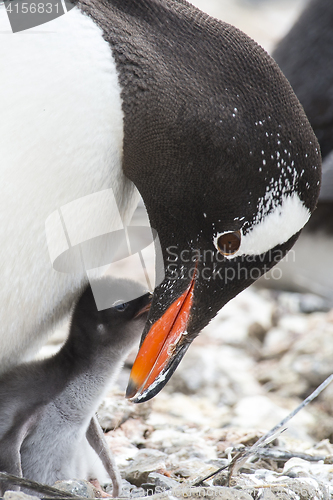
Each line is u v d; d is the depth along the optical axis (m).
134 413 8.92
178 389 11.35
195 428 9.16
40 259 6.01
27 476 6.61
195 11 6.39
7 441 6.21
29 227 5.82
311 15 14.70
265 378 11.99
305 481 6.26
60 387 6.59
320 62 14.30
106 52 5.81
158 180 6.21
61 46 5.66
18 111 5.55
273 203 5.86
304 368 11.87
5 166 5.61
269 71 6.05
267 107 5.88
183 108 5.91
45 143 5.61
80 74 5.66
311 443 9.34
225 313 14.08
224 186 5.96
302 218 5.94
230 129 5.86
